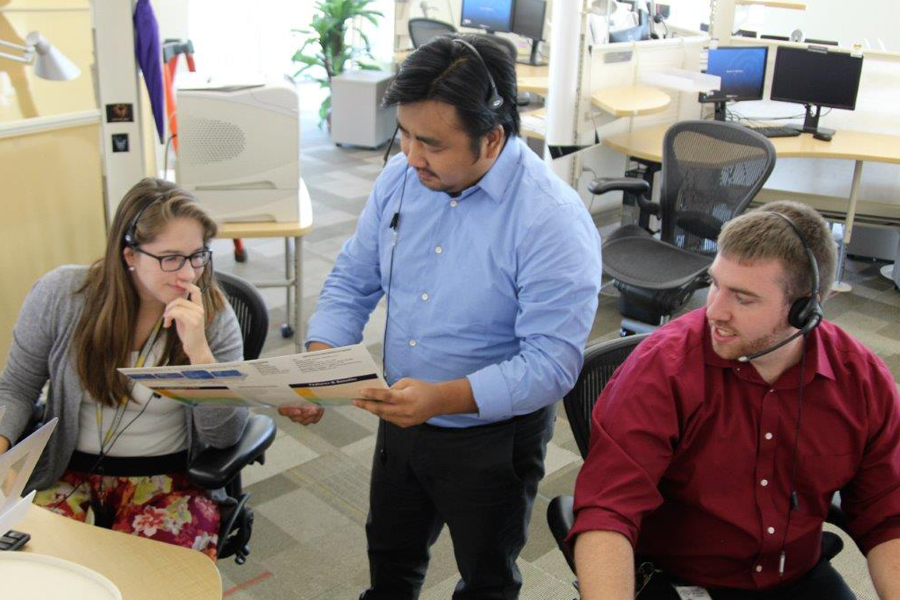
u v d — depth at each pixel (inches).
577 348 58.1
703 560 56.7
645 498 52.7
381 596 71.6
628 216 180.1
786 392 53.7
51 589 43.2
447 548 94.7
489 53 52.9
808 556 57.0
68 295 65.7
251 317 76.0
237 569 89.9
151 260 62.0
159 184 64.1
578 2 154.1
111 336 63.8
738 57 176.2
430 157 53.4
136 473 67.5
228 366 52.7
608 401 56.5
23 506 49.9
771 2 202.4
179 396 59.4
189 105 110.5
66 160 113.8
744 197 130.9
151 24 113.3
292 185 117.6
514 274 57.9
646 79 173.8
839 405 54.0
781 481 54.6
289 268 143.3
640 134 175.2
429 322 60.6
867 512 55.5
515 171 57.7
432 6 265.7
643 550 58.9
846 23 278.8
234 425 65.5
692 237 140.9
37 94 111.3
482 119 51.9
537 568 92.9
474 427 61.2
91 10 109.5
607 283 162.2
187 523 65.6
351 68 283.6
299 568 90.8
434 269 60.1
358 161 252.8
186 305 62.7
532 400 57.4
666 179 140.7
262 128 113.4
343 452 113.6
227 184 115.0
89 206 118.3
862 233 191.0
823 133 175.3
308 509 101.0
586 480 54.0
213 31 282.0
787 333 51.8
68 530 52.2
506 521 63.8
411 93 51.4
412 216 61.0
